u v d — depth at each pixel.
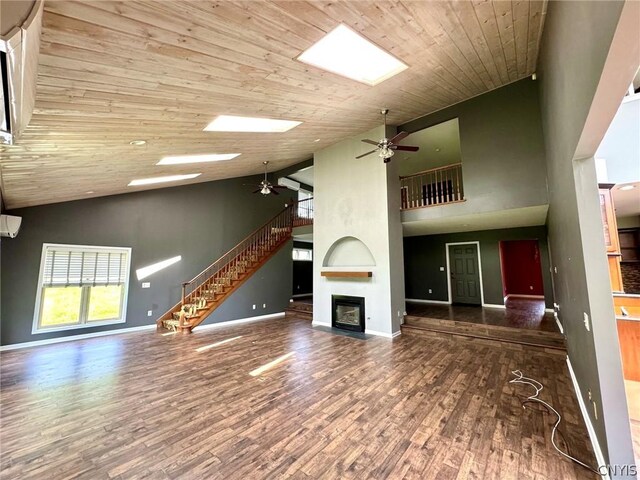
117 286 6.46
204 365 4.31
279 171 9.35
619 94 1.51
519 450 2.25
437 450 2.27
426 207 6.16
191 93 2.86
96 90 2.31
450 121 6.16
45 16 1.51
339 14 2.44
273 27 2.29
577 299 2.66
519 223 6.71
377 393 3.29
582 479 1.94
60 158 3.45
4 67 1.27
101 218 6.27
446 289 8.61
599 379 2.02
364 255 6.71
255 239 8.89
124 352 4.98
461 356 4.59
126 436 2.50
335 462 2.14
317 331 6.48
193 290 7.56
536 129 4.84
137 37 1.91
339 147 7.04
